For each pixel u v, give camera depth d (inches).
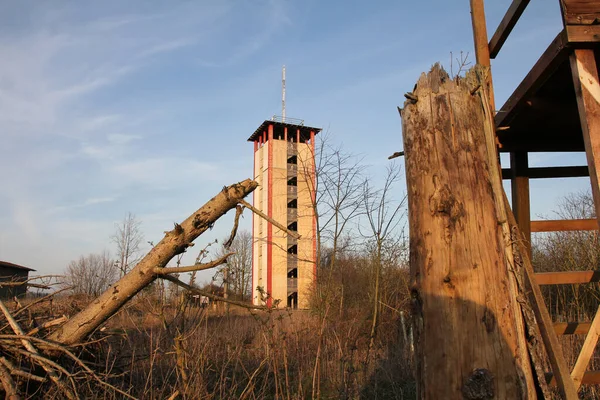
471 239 90.4
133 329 230.5
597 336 124.8
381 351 320.5
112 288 155.3
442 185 94.0
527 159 195.5
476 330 85.1
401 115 107.1
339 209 371.6
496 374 82.7
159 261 145.9
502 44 156.3
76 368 169.2
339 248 398.6
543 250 473.7
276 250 1221.7
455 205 92.1
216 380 213.5
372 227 381.1
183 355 183.2
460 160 95.4
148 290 201.6
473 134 97.8
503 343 84.6
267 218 132.6
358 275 433.7
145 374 190.5
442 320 87.0
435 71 104.3
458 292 87.4
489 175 96.7
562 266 422.0
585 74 117.4
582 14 117.7
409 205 99.7
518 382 83.0
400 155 133.9
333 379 241.4
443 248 90.4
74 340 159.8
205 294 150.8
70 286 203.2
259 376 230.4
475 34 163.0
